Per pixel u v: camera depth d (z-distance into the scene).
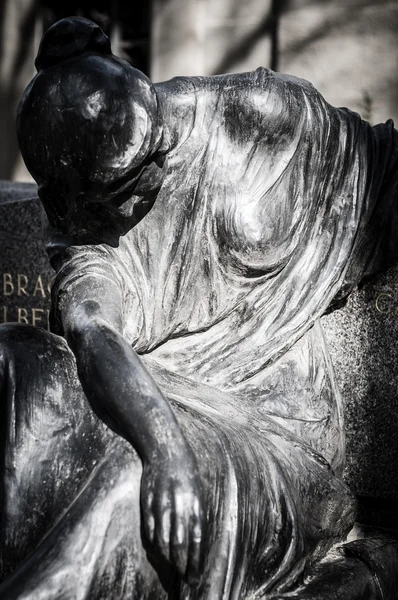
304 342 4.46
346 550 4.11
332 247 4.40
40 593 3.24
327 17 7.81
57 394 3.65
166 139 4.02
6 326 3.80
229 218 4.17
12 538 3.55
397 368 4.58
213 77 4.24
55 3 10.75
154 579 3.40
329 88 7.79
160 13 9.55
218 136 4.16
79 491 3.53
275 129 4.16
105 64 3.79
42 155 3.79
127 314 4.07
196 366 4.30
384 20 7.59
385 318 4.60
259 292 4.34
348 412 4.69
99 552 3.32
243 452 3.73
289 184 4.25
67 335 3.78
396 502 4.64
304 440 4.23
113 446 3.50
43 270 5.77
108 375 3.53
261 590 3.69
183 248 4.21
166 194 4.16
